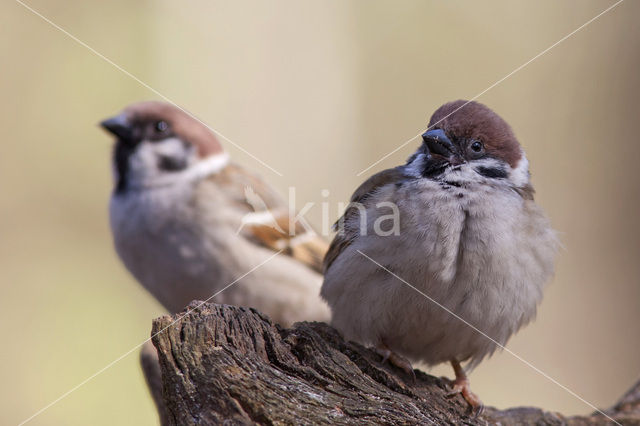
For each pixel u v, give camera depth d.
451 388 6.17
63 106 14.71
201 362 4.95
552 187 14.29
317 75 14.48
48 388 12.23
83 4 14.78
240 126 14.12
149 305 13.63
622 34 14.48
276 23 14.34
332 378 5.28
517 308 6.04
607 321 13.53
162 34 14.38
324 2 14.51
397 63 14.72
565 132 14.46
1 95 14.52
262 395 4.82
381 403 5.11
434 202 5.96
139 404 12.29
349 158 14.53
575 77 14.60
